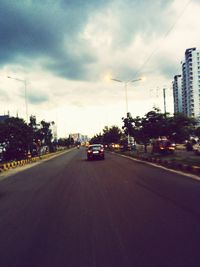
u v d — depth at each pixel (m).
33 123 54.00
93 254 5.56
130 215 8.35
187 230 6.77
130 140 54.31
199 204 9.38
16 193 13.76
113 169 22.59
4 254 5.80
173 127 35.25
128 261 5.17
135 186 13.69
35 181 18.08
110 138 81.06
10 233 7.23
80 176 19.11
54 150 91.19
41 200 11.52
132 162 29.22
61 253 5.70
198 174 17.25
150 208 9.11
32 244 6.31
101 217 8.28
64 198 11.60
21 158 43.53
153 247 5.79
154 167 22.89
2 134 41.72
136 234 6.62
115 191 12.55
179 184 13.79
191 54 76.31
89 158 36.28
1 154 43.06
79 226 7.48
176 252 5.48
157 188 12.87
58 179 18.28
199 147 35.97
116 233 6.76
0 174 25.77
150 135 36.72
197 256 5.26
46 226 7.66
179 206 9.20
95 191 12.83
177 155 35.19
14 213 9.48
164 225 7.22
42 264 5.22
